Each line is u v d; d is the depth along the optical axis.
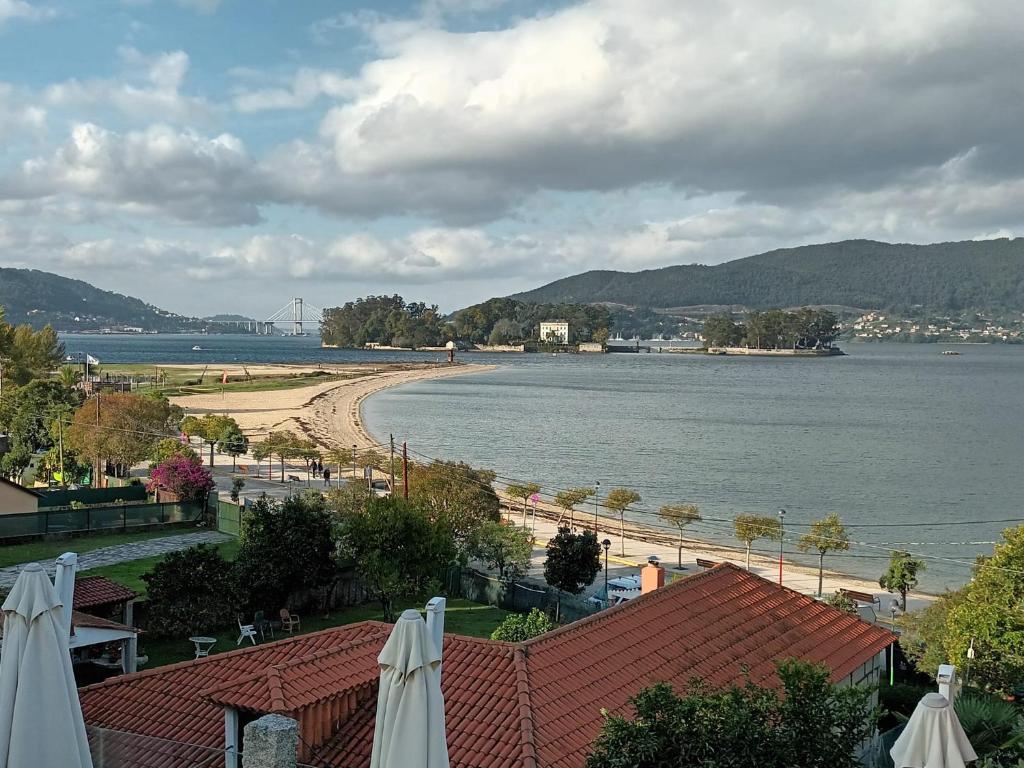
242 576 39.66
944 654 34.56
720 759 14.96
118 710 20.67
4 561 49.09
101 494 66.75
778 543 76.50
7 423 91.50
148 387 182.62
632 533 78.88
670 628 24.92
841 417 187.38
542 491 98.25
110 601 35.38
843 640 27.64
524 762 17.27
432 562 42.09
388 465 94.75
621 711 19.98
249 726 13.18
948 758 12.46
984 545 77.00
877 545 76.25
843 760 15.58
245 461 106.62
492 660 21.03
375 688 20.09
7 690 12.36
